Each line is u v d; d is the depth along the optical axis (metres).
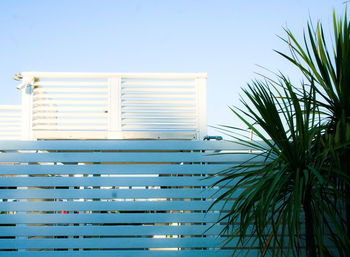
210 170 3.06
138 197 3.02
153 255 2.99
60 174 3.05
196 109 4.86
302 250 2.92
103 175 3.07
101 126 4.77
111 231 3.00
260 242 2.27
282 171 2.06
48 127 4.71
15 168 3.04
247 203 2.13
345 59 2.06
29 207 3.00
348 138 2.00
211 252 2.98
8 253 2.99
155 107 4.83
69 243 3.00
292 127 2.19
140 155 3.09
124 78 4.86
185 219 3.01
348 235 2.25
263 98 2.20
